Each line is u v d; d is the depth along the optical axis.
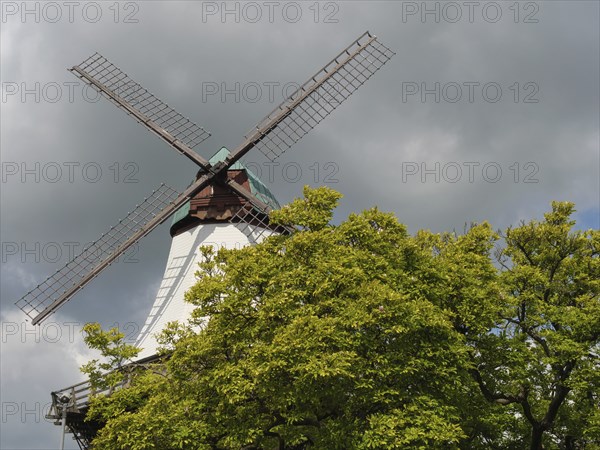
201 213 40.91
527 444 34.25
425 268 27.80
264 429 24.20
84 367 27.95
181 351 25.41
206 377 24.12
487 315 28.77
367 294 23.72
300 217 27.84
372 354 23.42
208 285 25.84
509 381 32.09
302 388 22.34
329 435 22.78
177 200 40.69
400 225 28.53
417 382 24.86
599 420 28.95
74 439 34.62
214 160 42.28
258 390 23.11
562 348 28.56
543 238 32.44
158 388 25.88
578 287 31.55
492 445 33.78
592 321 29.19
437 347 24.48
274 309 24.19
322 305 24.19
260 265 25.94
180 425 23.67
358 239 27.62
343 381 23.25
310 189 28.41
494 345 29.86
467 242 33.22
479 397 30.59
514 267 32.78
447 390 25.25
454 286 28.89
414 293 26.77
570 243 32.16
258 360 22.77
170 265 40.91
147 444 22.88
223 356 25.22
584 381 28.50
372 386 22.59
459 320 29.20
